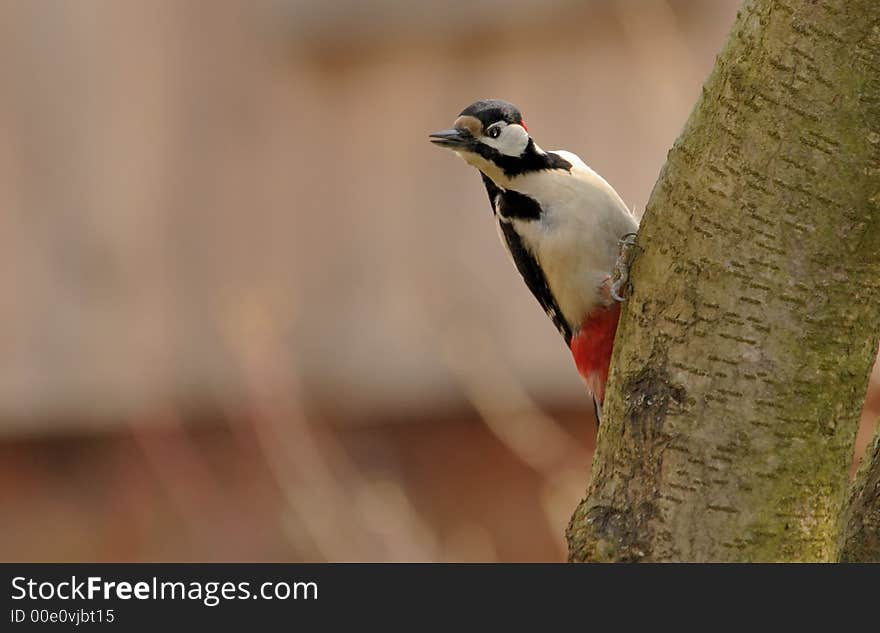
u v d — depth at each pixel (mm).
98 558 13141
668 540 5570
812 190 5375
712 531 5523
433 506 13039
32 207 13297
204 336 13102
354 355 13039
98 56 13453
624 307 5941
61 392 13148
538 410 12297
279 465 12000
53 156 13344
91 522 13195
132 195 13320
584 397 12703
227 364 13016
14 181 13305
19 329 13148
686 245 5625
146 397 13055
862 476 6285
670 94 11391
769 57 5434
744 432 5492
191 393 13062
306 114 13453
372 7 13320
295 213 13328
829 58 5324
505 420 11898
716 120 5586
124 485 13211
